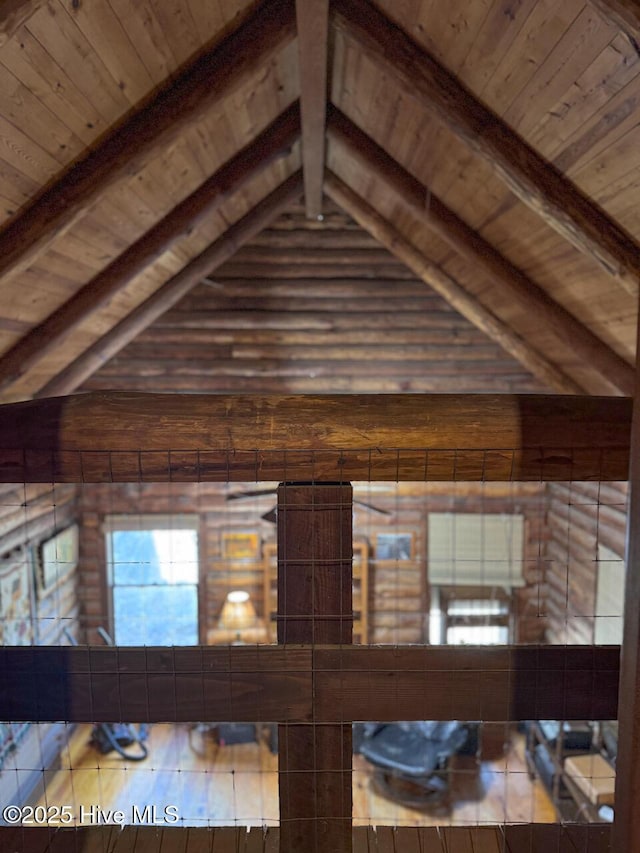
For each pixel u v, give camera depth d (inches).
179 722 69.1
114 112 98.9
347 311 252.5
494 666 68.8
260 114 138.9
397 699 68.9
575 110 85.1
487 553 285.7
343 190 204.5
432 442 71.1
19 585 222.4
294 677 68.6
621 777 64.2
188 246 187.0
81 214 108.7
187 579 283.4
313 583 69.0
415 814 206.4
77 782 215.2
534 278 158.2
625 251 105.4
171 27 90.8
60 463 71.0
